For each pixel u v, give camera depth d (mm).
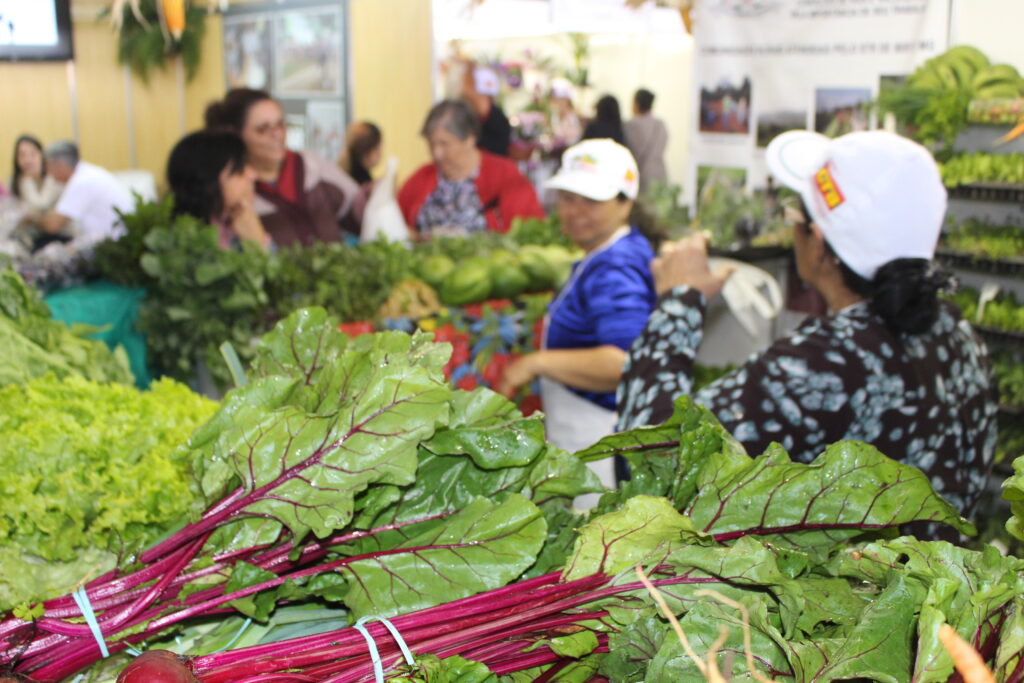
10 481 1034
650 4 3273
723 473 993
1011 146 2404
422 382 985
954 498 1412
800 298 3107
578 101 4812
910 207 1329
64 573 1045
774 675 816
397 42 4836
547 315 2762
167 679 795
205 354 2781
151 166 5598
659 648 874
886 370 1333
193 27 5332
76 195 3965
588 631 932
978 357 1490
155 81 5484
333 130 4938
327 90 4898
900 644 790
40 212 3650
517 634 937
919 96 2562
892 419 1343
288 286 2863
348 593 993
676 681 817
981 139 2479
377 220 4121
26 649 938
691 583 932
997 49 2434
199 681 854
